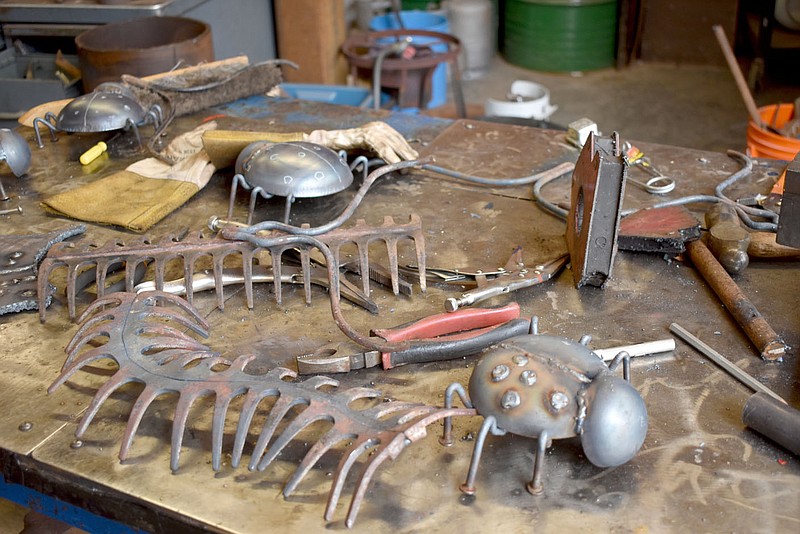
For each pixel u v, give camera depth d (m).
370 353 1.05
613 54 4.63
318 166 1.40
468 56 4.50
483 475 0.89
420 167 1.59
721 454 0.91
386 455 0.82
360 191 1.41
